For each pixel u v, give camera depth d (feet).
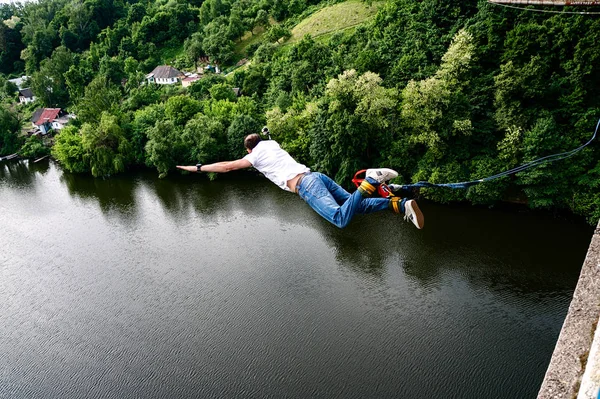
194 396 79.10
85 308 106.42
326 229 130.21
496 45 141.38
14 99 349.41
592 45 119.44
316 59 207.72
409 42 168.14
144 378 84.17
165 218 149.07
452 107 131.85
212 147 180.86
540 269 103.45
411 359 82.23
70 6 435.53
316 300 100.63
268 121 170.81
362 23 243.40
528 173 119.96
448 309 94.27
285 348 87.35
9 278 122.21
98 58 358.84
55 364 89.92
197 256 123.54
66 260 129.18
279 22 330.34
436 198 135.85
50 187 193.36
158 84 297.74
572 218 120.88
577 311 18.06
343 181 147.23
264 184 168.96
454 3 164.35
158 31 379.55
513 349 82.79
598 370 14.19
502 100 128.88
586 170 119.34
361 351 84.99
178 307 102.94
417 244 117.60
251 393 78.28
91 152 200.85
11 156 253.03
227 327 94.79
